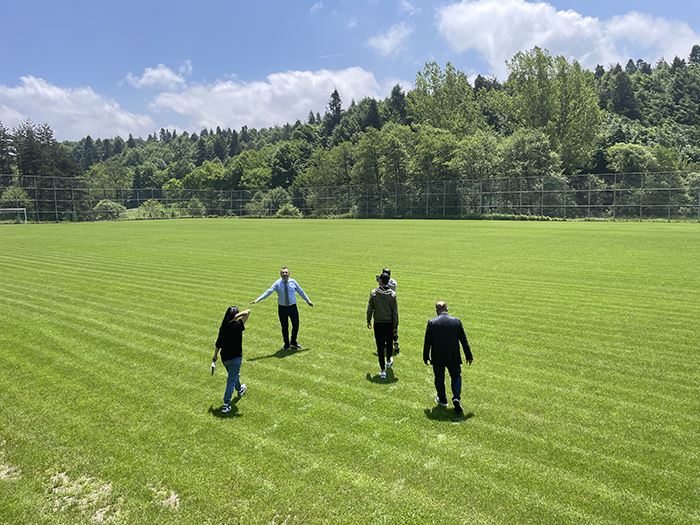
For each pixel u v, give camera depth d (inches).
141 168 5959.6
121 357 358.6
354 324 441.7
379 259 863.7
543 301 518.3
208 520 180.4
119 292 596.4
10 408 276.2
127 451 228.2
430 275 686.5
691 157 3275.1
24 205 2581.2
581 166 2999.5
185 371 329.1
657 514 178.1
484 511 181.0
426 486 196.1
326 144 5064.0
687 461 212.1
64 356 362.0
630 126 3809.1
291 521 177.9
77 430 249.3
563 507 182.2
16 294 587.8
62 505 192.1
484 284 616.1
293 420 255.3
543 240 1172.5
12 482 208.2
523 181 2348.7
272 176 4271.7
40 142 3248.0
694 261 781.3
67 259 909.2
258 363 343.3
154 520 181.2
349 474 205.3
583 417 253.9
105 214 2881.4
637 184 2103.8
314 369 330.0
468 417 255.4
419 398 280.5
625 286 589.9
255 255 944.3
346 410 266.2
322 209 3004.4
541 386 294.5
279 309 370.9
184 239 1325.0
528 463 211.6
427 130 2952.8
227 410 265.9
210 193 3248.0
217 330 428.8
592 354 350.6
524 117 2896.2
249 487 198.2
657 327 416.8
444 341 260.2
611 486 194.9
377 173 3019.2
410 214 2682.1
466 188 2508.6
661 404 268.5
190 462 217.8
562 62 2748.5
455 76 3216.0
